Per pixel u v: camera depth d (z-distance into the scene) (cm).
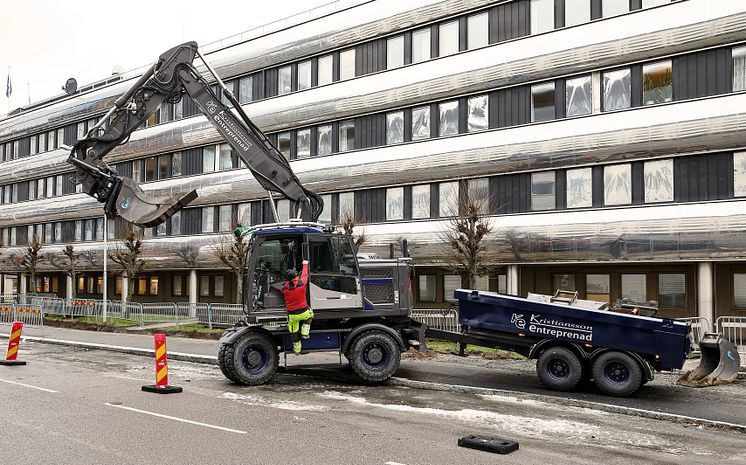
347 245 1376
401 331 1440
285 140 3275
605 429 966
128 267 3497
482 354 1788
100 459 748
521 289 2594
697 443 891
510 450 810
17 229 5116
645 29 2197
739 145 2034
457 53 2645
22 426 918
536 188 2458
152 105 1502
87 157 1470
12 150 5125
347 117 3020
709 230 2069
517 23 2497
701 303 2112
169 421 962
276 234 1355
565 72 2369
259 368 1344
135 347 2089
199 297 3878
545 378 1281
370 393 1257
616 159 2258
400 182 2811
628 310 1330
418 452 798
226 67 3462
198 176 3678
